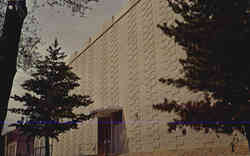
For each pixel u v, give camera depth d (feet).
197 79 26.25
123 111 81.46
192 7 28.40
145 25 75.66
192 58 27.53
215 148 46.88
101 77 100.42
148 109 68.95
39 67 73.00
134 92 76.89
